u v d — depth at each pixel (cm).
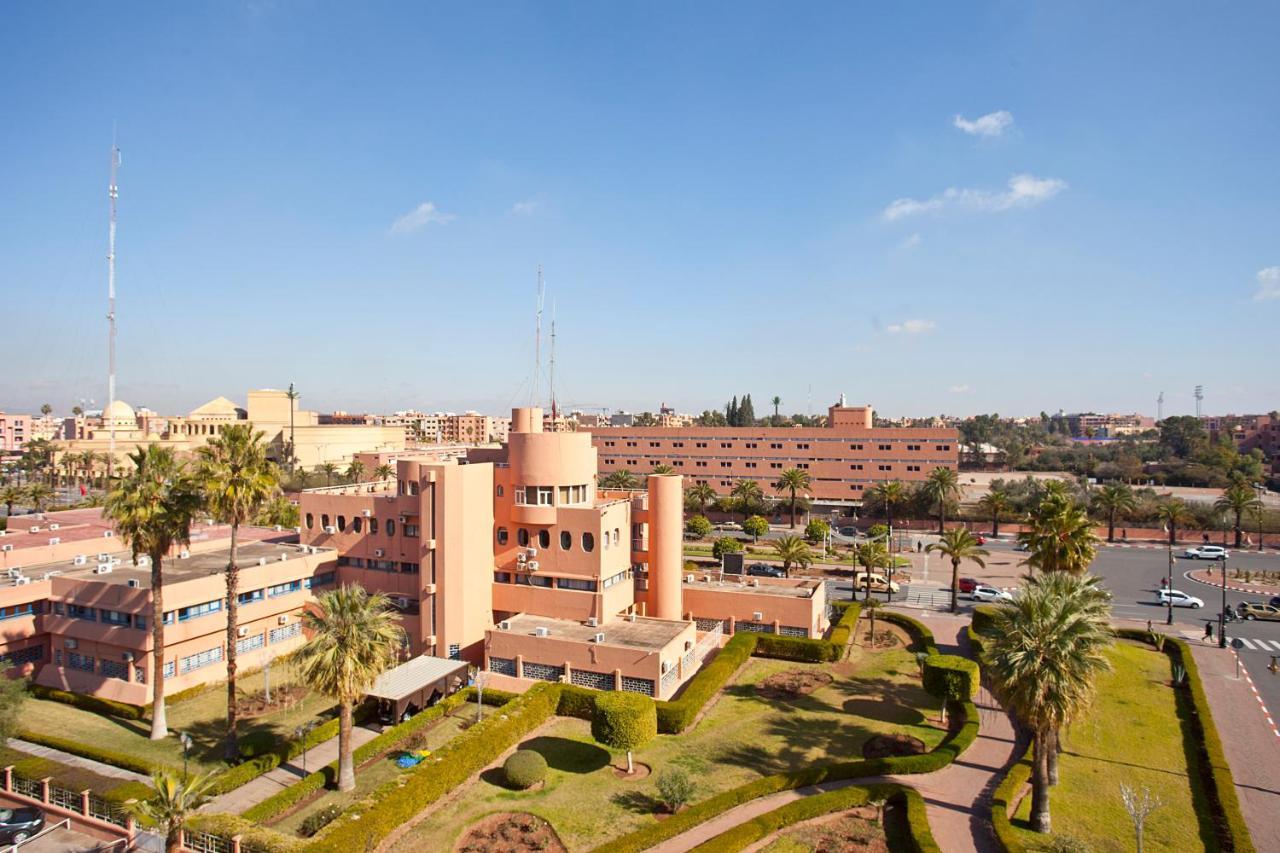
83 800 3344
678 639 5044
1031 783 3622
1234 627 6612
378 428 19175
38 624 5081
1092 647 3209
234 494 3881
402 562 5772
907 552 10419
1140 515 11656
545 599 5572
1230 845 3128
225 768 3825
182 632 4822
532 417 6425
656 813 3391
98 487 14062
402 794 3319
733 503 13088
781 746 4112
